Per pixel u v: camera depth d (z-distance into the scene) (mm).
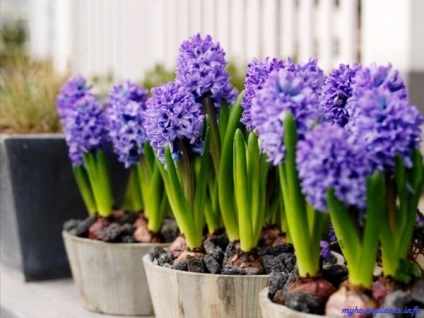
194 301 1580
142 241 2033
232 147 1675
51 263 2490
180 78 1755
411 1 3145
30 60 3135
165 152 1654
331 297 1251
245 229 1594
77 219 2527
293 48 3803
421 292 1238
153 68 4223
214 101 1765
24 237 2441
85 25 5801
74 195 2512
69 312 2105
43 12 7266
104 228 2123
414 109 1224
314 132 1194
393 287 1244
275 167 1724
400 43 3201
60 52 5723
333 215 1221
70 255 2154
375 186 1185
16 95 2736
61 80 2838
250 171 1600
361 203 1194
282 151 1277
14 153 2400
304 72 1529
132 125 2020
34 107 2709
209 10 4344
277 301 1335
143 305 2039
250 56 4047
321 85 1577
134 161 2076
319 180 1186
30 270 2459
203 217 1716
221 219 1803
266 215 1755
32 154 2428
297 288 1302
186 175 1696
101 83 3436
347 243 1238
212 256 1646
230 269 1583
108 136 2182
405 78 3176
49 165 2457
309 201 1231
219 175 1683
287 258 1568
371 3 3354
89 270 2074
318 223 1314
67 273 2537
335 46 3631
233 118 1688
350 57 3494
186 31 4559
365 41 3404
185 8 4566
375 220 1202
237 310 1552
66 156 2482
